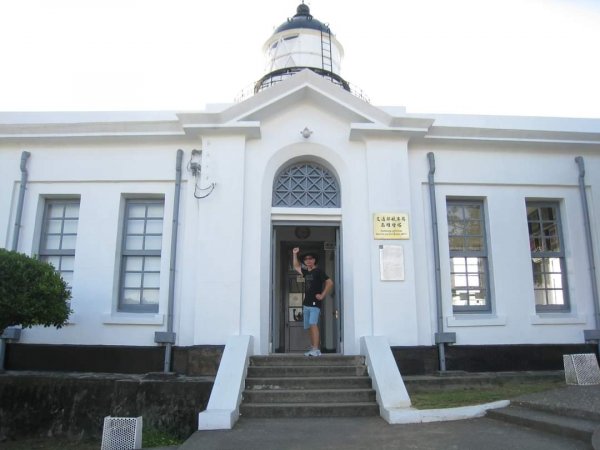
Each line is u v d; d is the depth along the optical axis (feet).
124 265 32.09
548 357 30.81
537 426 19.12
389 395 22.99
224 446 17.92
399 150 31.63
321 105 32.32
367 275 30.09
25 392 26.50
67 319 28.48
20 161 32.48
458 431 19.35
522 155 33.50
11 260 24.62
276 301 38.47
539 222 33.83
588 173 33.71
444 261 31.60
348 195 31.58
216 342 28.40
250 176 31.17
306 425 21.15
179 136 31.99
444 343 30.14
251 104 31.07
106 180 32.19
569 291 32.63
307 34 45.14
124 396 25.52
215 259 29.45
